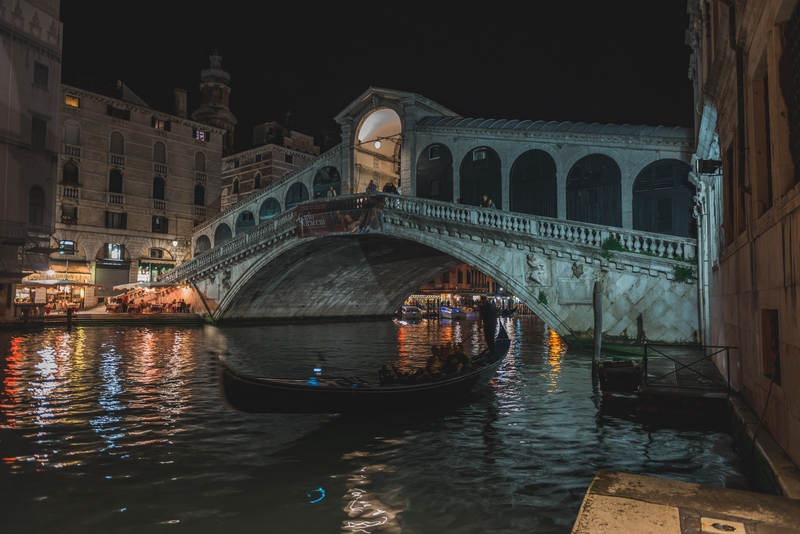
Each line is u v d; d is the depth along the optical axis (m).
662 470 6.50
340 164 29.91
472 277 55.72
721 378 9.94
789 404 5.06
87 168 35.22
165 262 38.94
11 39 26.50
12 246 26.23
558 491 5.87
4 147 26.08
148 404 9.91
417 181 25.58
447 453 7.16
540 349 19.44
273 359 16.50
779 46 5.25
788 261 4.96
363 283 34.97
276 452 7.17
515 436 7.96
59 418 8.84
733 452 7.14
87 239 35.09
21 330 25.52
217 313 30.62
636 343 16.52
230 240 30.33
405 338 24.50
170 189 39.16
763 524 2.75
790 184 5.21
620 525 2.74
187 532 4.86
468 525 5.04
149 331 26.80
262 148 41.09
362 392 8.62
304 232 25.44
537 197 21.98
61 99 34.41
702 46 12.64
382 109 27.27
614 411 9.51
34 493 5.72
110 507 5.38
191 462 6.74
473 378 10.66
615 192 20.12
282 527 4.97
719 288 10.98
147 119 38.19
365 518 5.16
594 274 17.30
